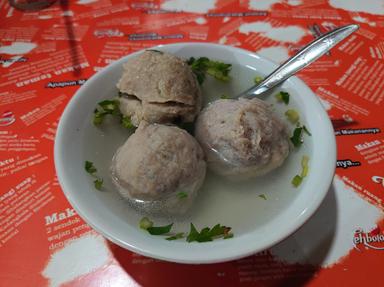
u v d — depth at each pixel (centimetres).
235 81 19
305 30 25
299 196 13
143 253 11
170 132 14
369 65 22
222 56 19
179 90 16
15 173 18
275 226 12
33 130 20
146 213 14
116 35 25
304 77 22
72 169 14
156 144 14
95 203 13
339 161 17
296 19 26
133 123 17
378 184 17
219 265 14
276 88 17
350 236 15
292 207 13
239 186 15
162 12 27
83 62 24
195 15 27
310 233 15
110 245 15
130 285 14
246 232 13
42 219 16
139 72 16
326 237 15
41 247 15
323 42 17
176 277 14
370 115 20
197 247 11
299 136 16
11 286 14
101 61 24
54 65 23
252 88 18
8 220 16
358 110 20
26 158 18
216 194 15
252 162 15
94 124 16
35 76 23
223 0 28
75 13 27
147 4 28
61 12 27
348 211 16
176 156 14
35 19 27
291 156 16
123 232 12
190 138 15
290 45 24
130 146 14
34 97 21
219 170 15
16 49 25
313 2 27
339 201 16
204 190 15
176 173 14
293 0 28
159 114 16
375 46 24
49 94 22
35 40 25
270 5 27
